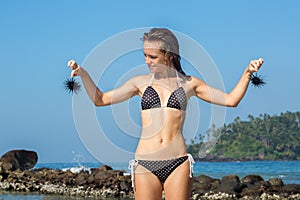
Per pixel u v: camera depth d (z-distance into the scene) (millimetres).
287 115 99875
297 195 19031
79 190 20031
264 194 19156
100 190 19688
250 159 90812
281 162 91250
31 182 21594
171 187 7629
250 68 7758
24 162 29062
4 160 28594
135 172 7727
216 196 19266
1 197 18188
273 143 96250
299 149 98500
